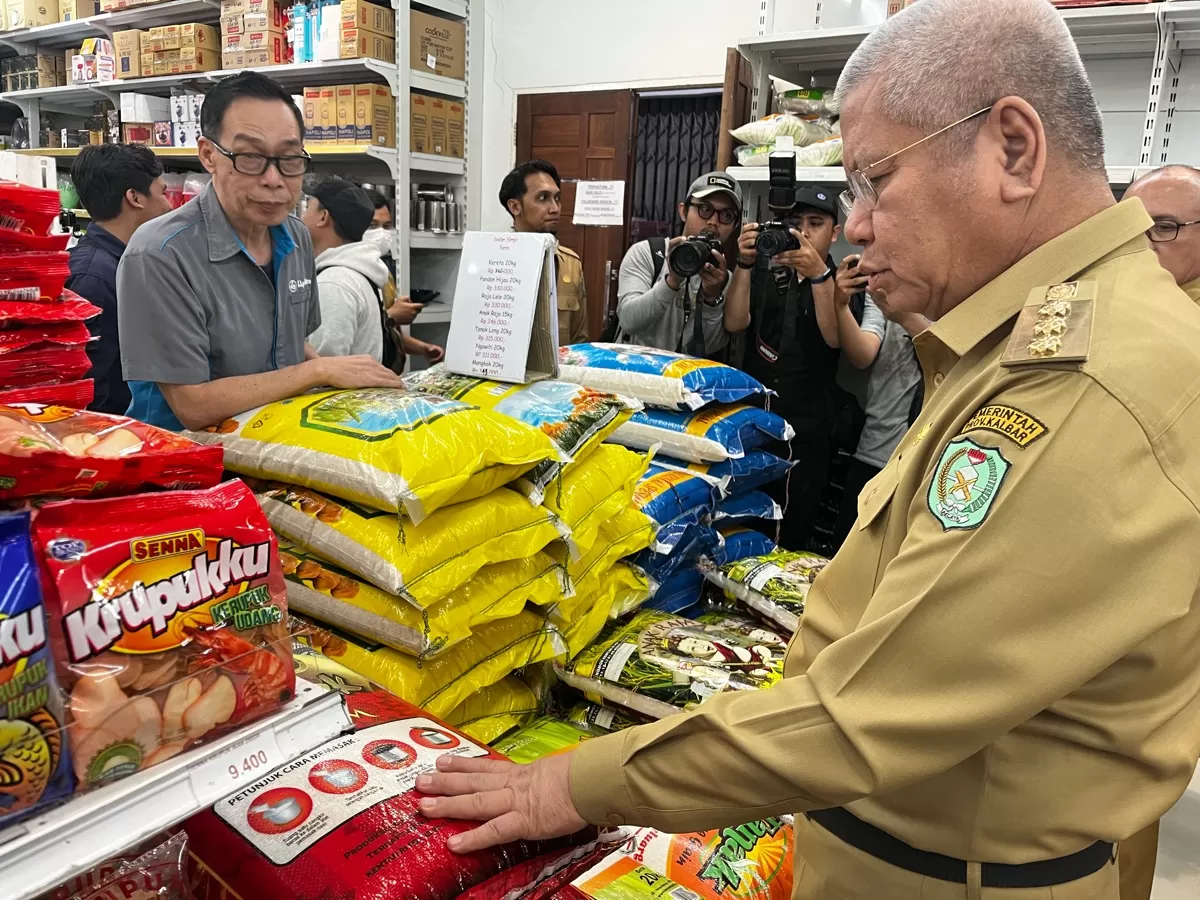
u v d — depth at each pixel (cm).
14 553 52
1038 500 64
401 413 127
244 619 64
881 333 253
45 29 532
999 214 77
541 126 433
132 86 495
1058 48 75
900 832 81
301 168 152
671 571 174
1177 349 68
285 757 64
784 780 72
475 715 132
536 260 153
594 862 96
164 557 59
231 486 67
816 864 92
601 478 151
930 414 87
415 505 114
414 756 94
